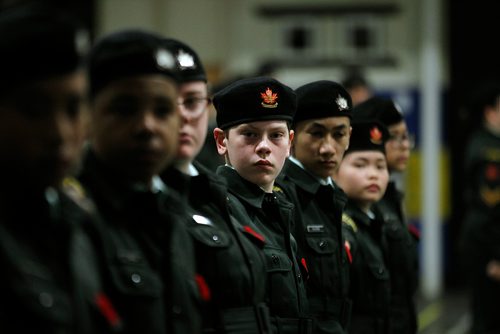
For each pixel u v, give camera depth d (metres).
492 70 14.36
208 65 14.48
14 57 3.00
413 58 14.55
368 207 6.47
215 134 5.16
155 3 14.40
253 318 4.42
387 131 6.41
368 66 14.59
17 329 2.93
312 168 5.63
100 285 3.35
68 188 3.41
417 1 14.50
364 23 14.59
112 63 3.46
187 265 3.75
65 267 3.12
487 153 10.48
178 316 3.56
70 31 3.09
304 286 5.18
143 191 3.55
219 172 5.00
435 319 12.49
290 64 14.59
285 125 5.01
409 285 6.86
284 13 14.52
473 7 14.37
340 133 5.67
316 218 5.55
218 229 4.44
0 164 3.04
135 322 3.39
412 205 14.33
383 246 6.39
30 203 3.10
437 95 14.27
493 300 10.31
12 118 3.02
